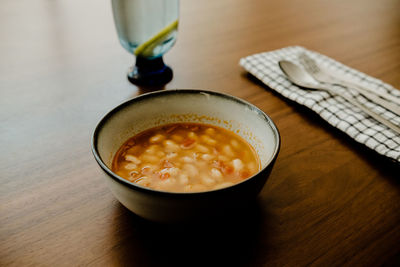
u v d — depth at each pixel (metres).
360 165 0.37
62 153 0.36
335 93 0.46
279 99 0.48
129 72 0.52
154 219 0.25
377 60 0.60
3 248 0.26
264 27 0.72
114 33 0.65
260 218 0.30
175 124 0.37
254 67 0.53
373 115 0.41
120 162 0.32
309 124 0.43
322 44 0.65
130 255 0.26
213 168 0.32
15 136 0.39
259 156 0.33
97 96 0.47
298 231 0.29
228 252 0.27
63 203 0.30
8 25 0.66
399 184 0.34
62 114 0.43
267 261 0.26
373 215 0.31
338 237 0.28
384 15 0.81
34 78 0.50
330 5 0.86
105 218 0.29
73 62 0.55
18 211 0.29
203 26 0.70
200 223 0.25
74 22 0.69
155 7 0.46
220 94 0.35
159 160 0.33
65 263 0.25
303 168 0.36
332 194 0.33
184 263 0.26
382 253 0.27
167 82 0.51
